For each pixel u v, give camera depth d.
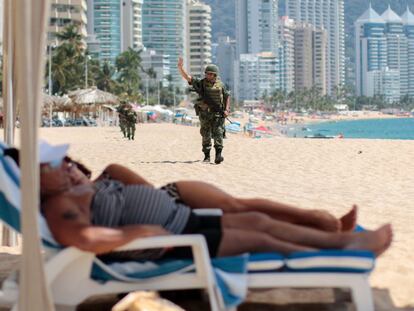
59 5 159.38
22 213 4.51
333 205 11.91
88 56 155.25
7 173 5.17
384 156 21.53
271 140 31.58
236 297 4.93
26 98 4.45
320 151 23.73
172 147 29.39
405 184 14.95
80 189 5.18
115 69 172.12
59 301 4.98
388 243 5.53
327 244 5.40
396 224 9.78
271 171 17.91
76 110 100.06
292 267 5.07
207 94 19.86
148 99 196.88
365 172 17.48
